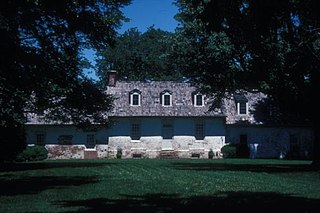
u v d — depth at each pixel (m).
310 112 25.86
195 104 48.09
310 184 16.75
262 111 48.66
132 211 10.09
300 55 10.88
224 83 29.83
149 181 17.92
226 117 47.50
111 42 26.77
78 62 27.22
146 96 48.78
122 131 47.12
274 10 7.80
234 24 8.42
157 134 47.25
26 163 34.03
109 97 32.91
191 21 28.77
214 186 15.84
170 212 9.95
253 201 11.79
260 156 47.31
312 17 8.16
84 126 34.03
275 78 24.61
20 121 27.28
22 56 21.86
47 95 27.73
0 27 19.50
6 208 10.72
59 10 21.73
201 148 47.34
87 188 15.29
